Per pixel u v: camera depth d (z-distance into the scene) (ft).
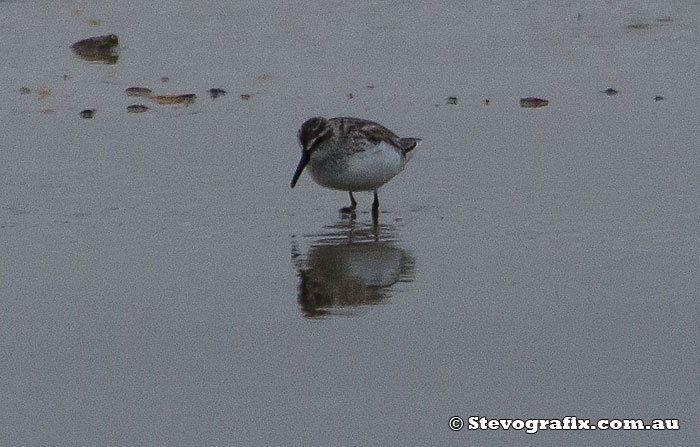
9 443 32.86
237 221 49.93
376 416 34.30
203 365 37.09
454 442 33.17
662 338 38.45
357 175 50.93
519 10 81.61
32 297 41.93
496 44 74.95
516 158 57.16
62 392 35.53
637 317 39.96
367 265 44.93
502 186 53.67
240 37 76.33
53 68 70.28
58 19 79.46
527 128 61.26
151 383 36.04
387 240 47.67
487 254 45.88
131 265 44.91
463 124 61.87
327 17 80.53
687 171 54.75
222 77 69.31
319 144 50.93
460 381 36.04
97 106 64.44
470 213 50.62
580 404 34.76
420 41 75.61
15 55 72.28
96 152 57.88
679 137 59.41
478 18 80.12
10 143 58.90
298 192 53.72
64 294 42.19
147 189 53.31
